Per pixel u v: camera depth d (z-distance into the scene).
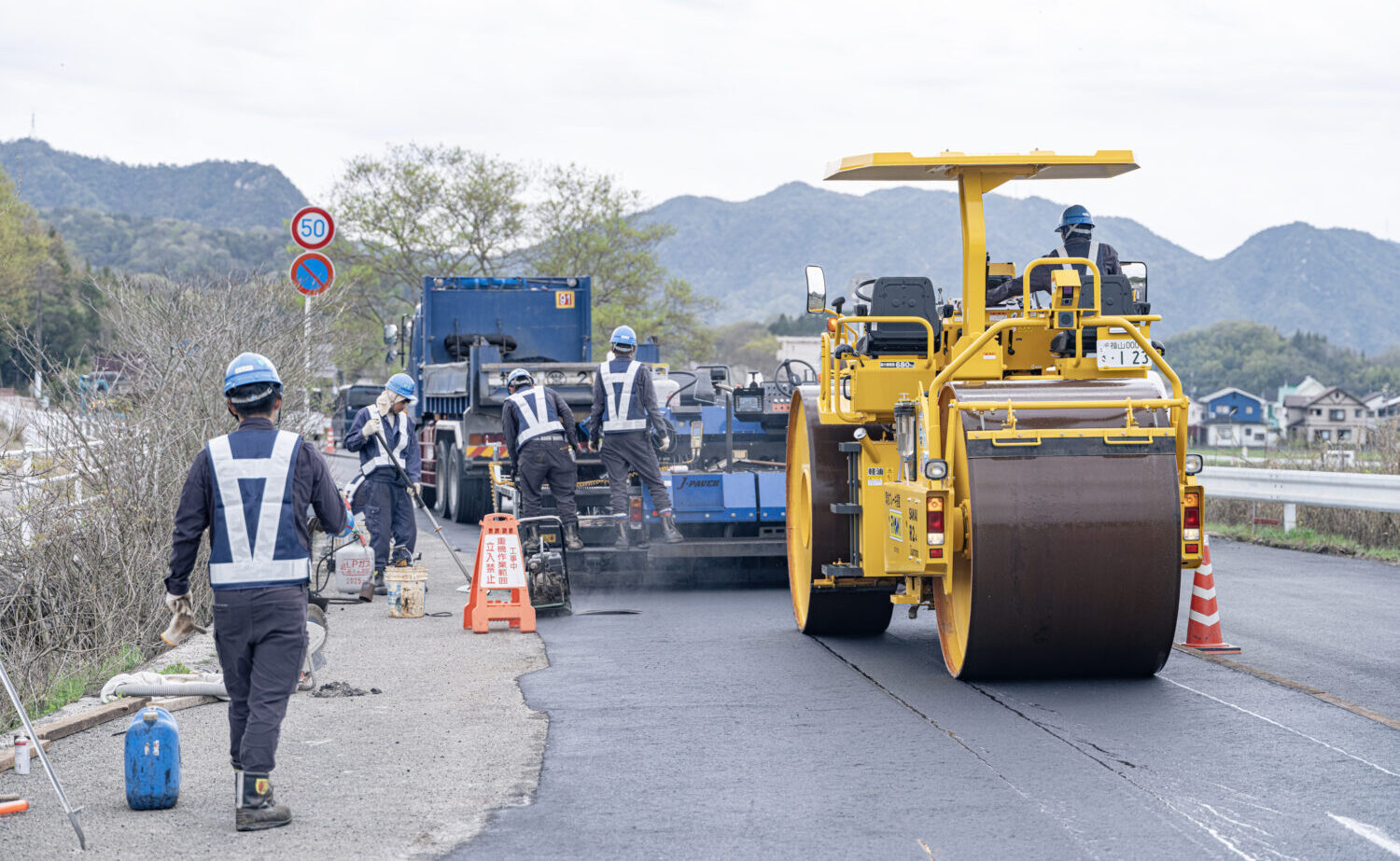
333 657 9.52
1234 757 6.35
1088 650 7.95
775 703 7.76
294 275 15.60
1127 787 5.86
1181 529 7.84
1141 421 7.93
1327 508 16.83
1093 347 8.50
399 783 6.13
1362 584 12.82
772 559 13.60
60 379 11.20
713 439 15.27
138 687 7.89
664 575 13.67
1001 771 6.16
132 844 5.25
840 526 9.97
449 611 11.84
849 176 9.41
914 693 8.02
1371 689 7.93
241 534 5.55
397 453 13.09
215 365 12.48
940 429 8.22
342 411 40.12
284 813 5.48
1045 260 8.36
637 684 8.41
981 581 7.73
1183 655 9.11
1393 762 6.24
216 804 5.84
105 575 10.27
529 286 22.23
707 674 8.71
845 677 8.57
